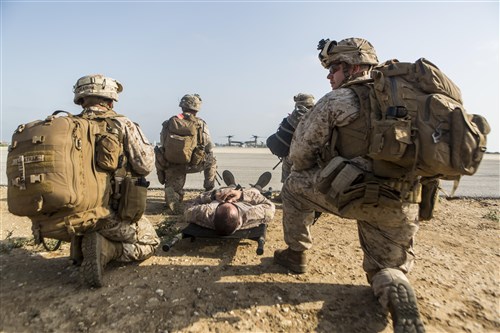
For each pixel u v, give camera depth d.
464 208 5.94
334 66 2.67
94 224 2.53
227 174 5.31
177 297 2.52
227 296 2.55
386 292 1.97
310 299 2.53
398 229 2.27
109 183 2.69
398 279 2.00
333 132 2.30
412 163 1.94
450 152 1.78
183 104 5.52
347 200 2.13
